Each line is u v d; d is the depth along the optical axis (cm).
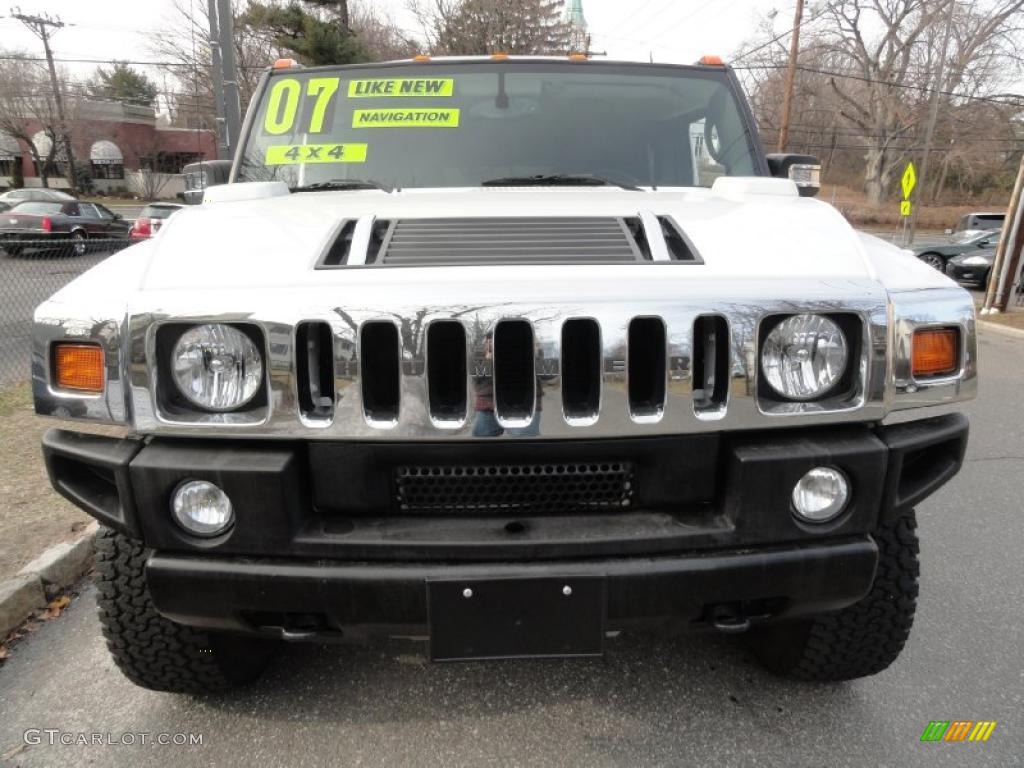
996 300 1273
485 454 177
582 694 251
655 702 247
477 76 315
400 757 223
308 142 306
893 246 234
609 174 301
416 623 178
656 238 202
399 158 301
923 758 222
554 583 175
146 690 254
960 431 196
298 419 174
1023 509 415
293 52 2195
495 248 196
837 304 179
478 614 176
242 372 175
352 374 171
